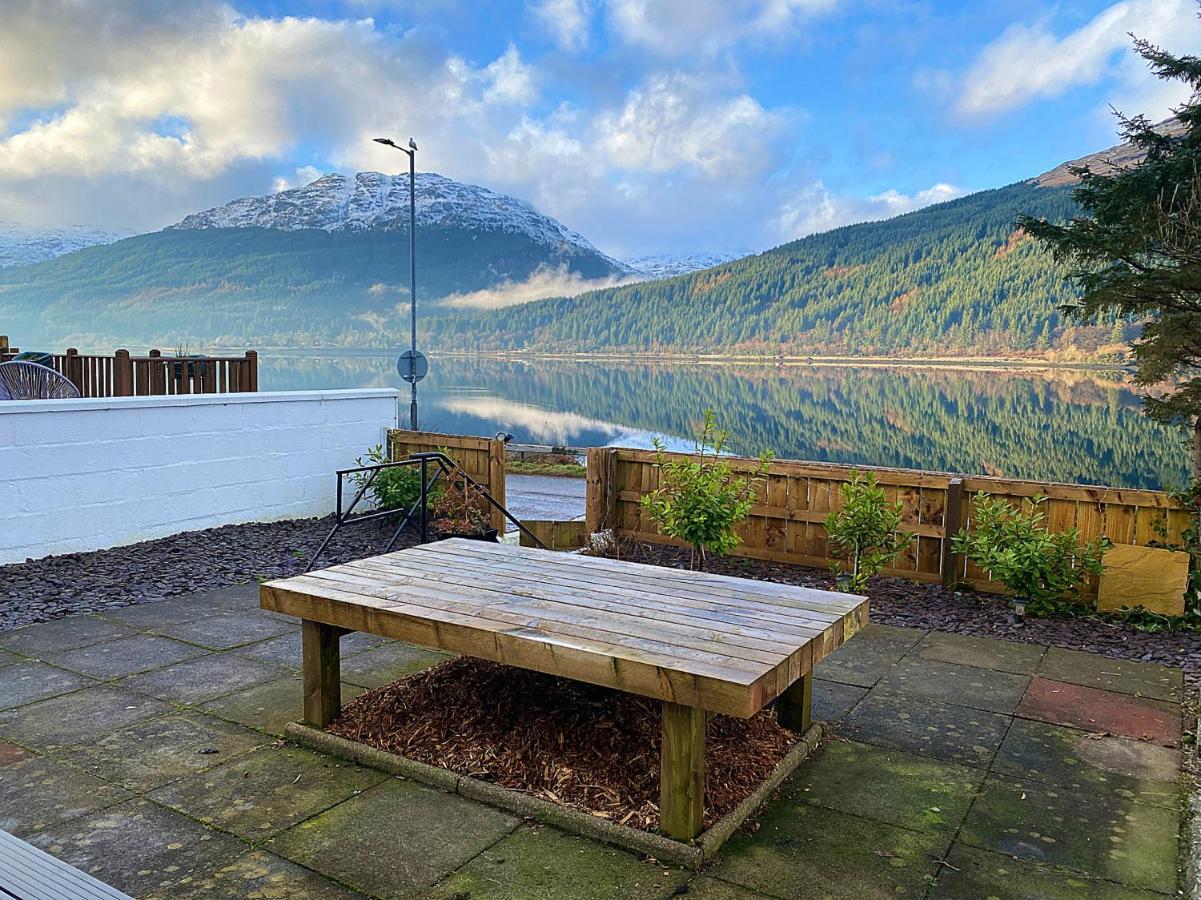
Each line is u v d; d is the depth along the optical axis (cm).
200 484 691
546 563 364
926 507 597
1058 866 240
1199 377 562
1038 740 330
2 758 300
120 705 351
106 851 241
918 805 276
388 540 697
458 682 337
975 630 487
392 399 836
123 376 955
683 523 594
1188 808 275
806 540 647
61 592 517
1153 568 512
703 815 249
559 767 280
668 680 235
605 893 224
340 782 285
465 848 245
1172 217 567
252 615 480
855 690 385
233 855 240
